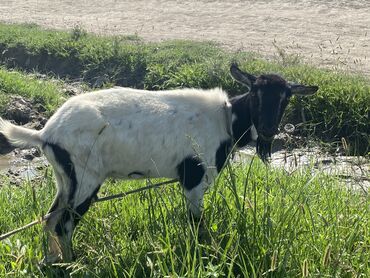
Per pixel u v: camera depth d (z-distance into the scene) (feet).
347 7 29.91
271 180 10.71
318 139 15.55
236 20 28.07
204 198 9.52
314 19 27.81
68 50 21.66
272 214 8.72
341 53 22.16
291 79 17.65
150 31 25.90
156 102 9.20
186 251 7.88
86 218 9.27
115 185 10.64
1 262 8.43
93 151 8.65
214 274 7.28
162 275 7.64
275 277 7.75
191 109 9.34
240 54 20.63
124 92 9.14
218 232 8.42
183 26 27.02
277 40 24.12
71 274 7.86
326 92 16.35
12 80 18.08
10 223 9.44
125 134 8.84
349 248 8.23
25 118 16.34
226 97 9.71
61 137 8.57
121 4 32.81
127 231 9.11
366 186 11.14
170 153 9.15
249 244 8.06
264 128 9.37
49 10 31.48
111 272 8.07
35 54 21.91
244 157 13.46
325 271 7.74
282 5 30.78
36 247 8.85
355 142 15.29
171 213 8.73
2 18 28.68
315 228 8.61
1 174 13.15
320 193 10.07
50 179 10.38
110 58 20.68
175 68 19.40
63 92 18.80
